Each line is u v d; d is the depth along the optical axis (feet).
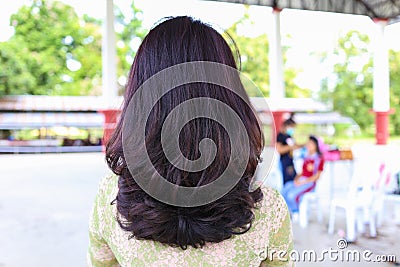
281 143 13.19
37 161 33.12
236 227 2.15
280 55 21.15
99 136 48.37
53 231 12.27
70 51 54.44
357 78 50.47
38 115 48.21
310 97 50.98
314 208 14.96
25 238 11.53
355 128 47.55
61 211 14.99
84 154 40.42
